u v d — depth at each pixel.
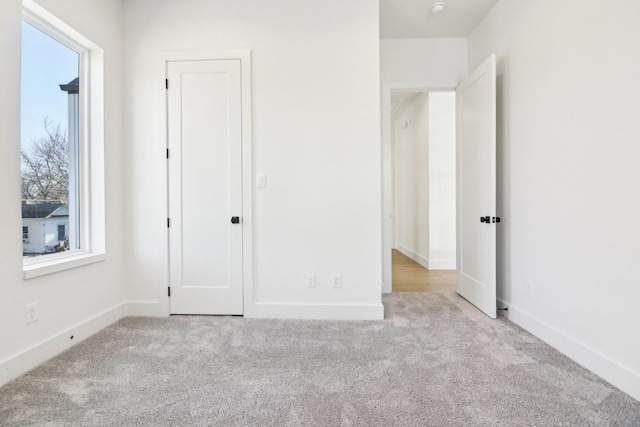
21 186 1.79
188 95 2.59
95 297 2.30
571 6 1.86
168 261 2.62
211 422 1.33
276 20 2.55
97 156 2.38
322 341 2.11
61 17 1.99
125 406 1.43
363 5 2.52
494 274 2.52
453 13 2.90
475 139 2.82
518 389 1.55
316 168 2.56
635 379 1.47
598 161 1.68
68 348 2.01
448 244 4.66
